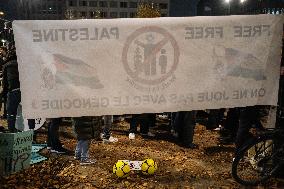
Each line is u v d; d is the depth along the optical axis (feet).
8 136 17.75
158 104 15.58
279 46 15.58
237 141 19.97
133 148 24.27
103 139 25.26
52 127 21.58
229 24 15.14
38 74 14.80
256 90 15.93
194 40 15.12
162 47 15.05
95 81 15.11
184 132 25.09
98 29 14.65
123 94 15.34
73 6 323.98
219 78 15.61
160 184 18.02
